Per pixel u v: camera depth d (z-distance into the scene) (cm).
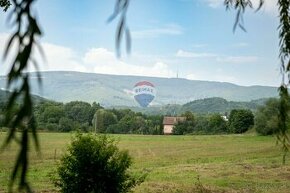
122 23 189
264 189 3453
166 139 11581
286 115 507
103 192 1742
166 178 4131
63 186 1752
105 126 14775
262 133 10869
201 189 3266
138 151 8219
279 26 509
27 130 165
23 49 163
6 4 1019
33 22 169
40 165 5203
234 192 3303
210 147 8944
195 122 15450
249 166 5112
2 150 161
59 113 13338
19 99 162
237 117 13862
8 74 162
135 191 3139
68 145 1772
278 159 5997
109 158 1759
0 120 162
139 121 15300
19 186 164
